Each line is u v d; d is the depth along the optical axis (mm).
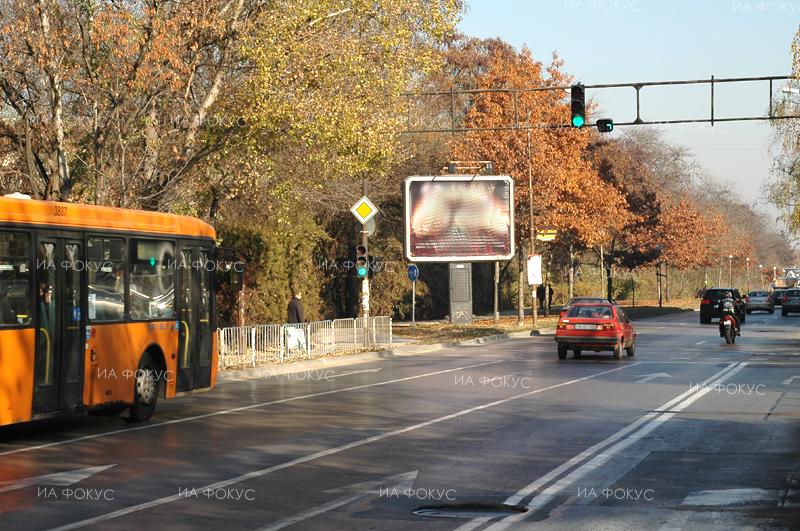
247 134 28344
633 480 11305
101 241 16766
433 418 17094
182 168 27781
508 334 48812
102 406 16469
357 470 12055
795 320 67750
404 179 52156
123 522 9336
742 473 11719
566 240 67062
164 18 25406
